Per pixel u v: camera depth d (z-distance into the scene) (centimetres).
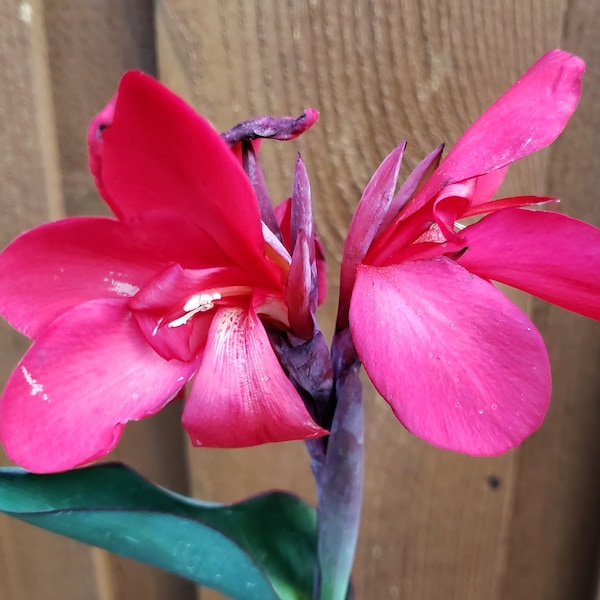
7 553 33
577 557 34
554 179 29
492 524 33
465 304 16
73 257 17
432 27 28
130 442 32
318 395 19
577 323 31
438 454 32
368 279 16
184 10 27
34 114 27
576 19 28
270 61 28
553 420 32
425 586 34
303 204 18
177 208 16
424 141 29
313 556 23
